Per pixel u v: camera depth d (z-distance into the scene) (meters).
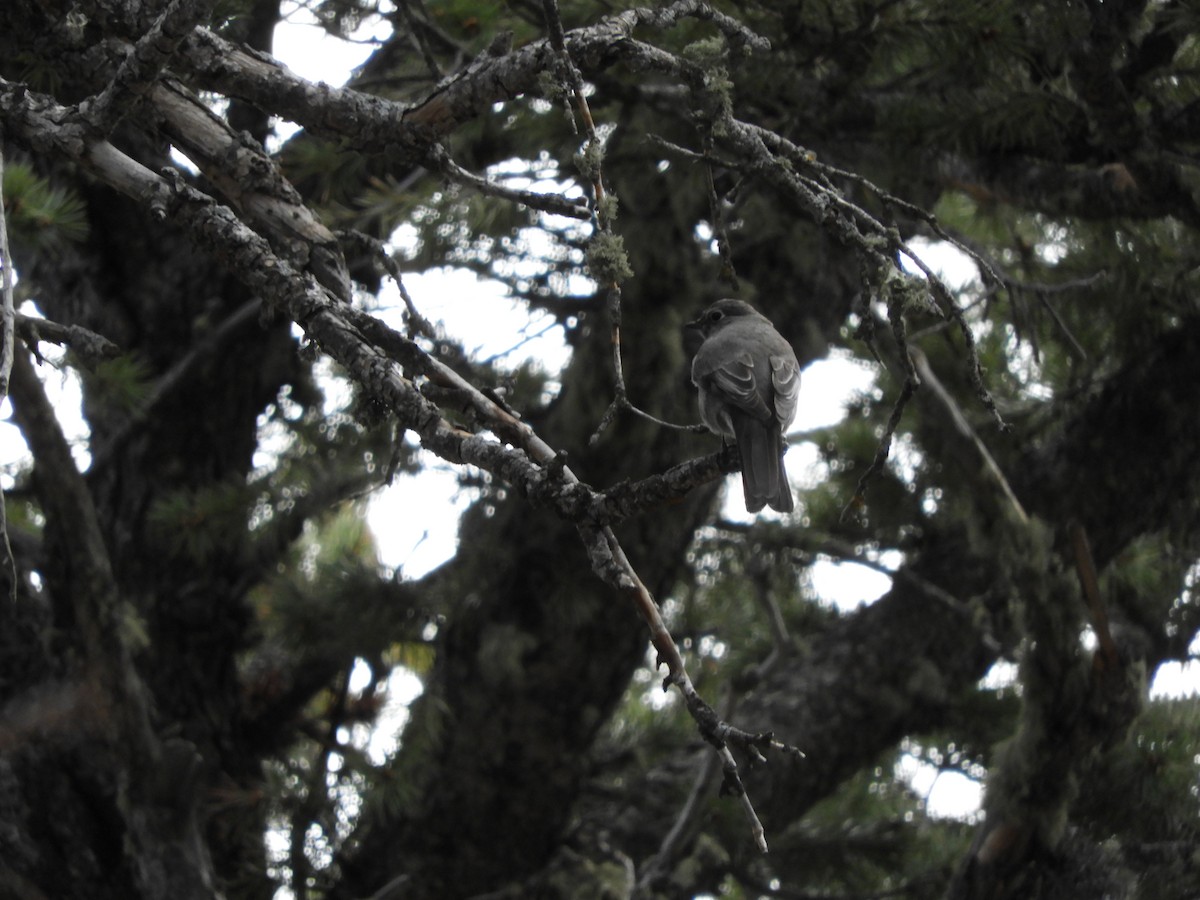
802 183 6.08
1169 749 10.09
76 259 12.03
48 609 9.59
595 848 11.48
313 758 13.53
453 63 9.96
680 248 11.23
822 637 12.54
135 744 9.21
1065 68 9.01
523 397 13.20
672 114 10.05
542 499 5.20
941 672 12.01
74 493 9.20
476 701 11.26
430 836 11.28
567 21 9.27
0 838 8.91
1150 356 11.60
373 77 10.34
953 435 10.20
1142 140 8.91
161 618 11.41
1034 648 10.01
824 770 11.75
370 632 11.08
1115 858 9.96
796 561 14.62
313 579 12.24
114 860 9.24
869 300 5.81
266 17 10.09
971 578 12.19
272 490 11.22
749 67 9.16
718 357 8.41
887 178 10.21
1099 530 11.52
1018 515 10.11
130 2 6.78
